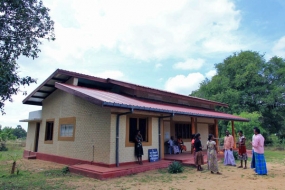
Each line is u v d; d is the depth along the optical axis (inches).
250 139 968.9
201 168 423.8
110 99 392.8
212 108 884.0
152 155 466.9
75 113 500.4
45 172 411.2
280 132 1282.0
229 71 1390.3
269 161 568.4
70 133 510.6
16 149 987.3
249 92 1240.2
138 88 553.6
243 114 1050.7
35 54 301.3
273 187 290.4
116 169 372.5
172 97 672.4
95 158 422.6
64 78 536.4
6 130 1289.4
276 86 1213.7
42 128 624.7
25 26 292.8
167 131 634.8
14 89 261.1
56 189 289.0
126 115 435.5
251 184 308.2
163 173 394.0
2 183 325.4
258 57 1321.4
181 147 639.1
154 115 491.2
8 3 275.4
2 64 251.4
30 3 296.0
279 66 1285.7
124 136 425.4
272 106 1280.8
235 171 411.5
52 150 562.9
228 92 1238.9
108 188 291.1
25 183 323.3
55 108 579.5
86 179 346.6
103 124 419.2
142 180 338.0
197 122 748.0
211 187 294.8
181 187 295.7
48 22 315.3
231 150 485.4
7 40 276.7
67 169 405.7
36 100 652.1
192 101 773.9
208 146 406.0
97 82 560.4
